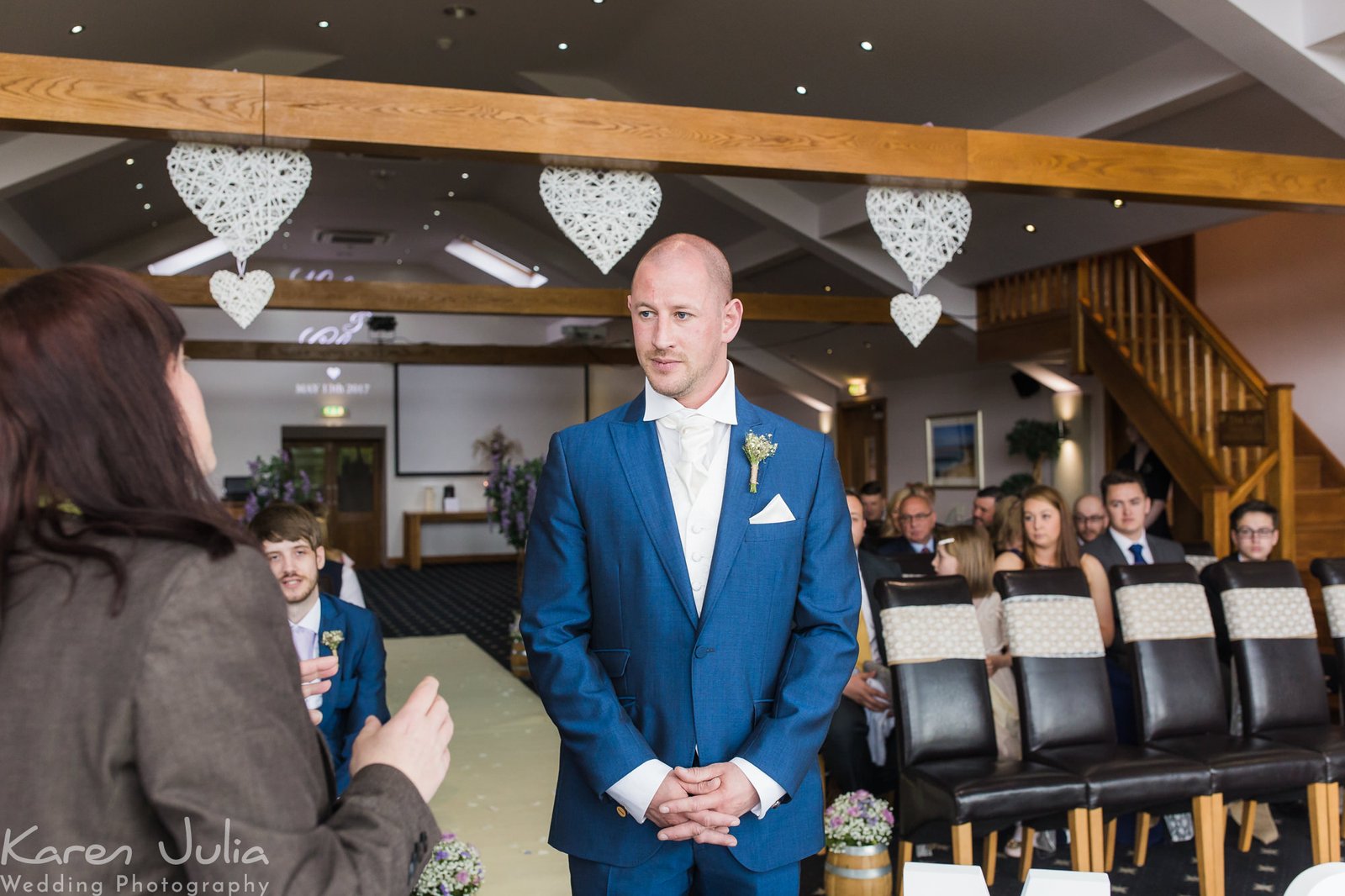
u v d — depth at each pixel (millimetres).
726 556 1882
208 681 858
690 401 1937
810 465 2000
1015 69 7078
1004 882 3768
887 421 14750
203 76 3621
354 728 3250
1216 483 7648
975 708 3623
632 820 1826
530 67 9375
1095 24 6340
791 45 7746
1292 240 8906
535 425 18219
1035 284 9703
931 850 4121
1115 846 4184
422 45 8758
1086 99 6996
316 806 949
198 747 842
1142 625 3879
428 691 1131
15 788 836
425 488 17703
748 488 1924
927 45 7152
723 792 1725
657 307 1838
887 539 6383
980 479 12812
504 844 4074
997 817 3264
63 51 6848
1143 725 3805
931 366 13453
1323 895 1822
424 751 1075
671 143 4059
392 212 14180
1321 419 8672
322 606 3283
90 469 912
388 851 965
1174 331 8484
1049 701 3707
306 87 3715
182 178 3783
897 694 3604
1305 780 3568
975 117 7832
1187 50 6191
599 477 1942
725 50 8172
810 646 1896
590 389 18547
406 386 17609
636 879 1833
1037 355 9602
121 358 941
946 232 4590
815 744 1827
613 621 1914
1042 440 11117
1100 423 10781
